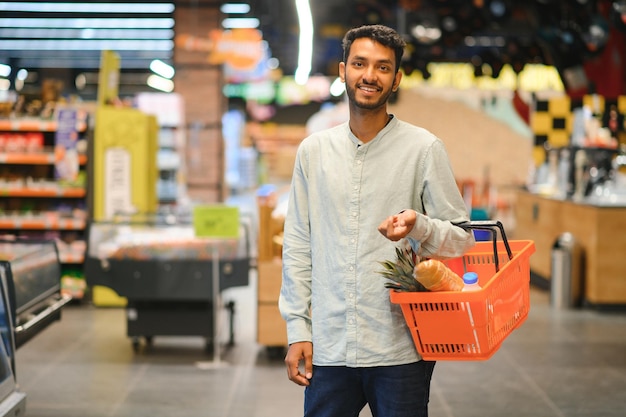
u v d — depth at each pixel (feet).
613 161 29.19
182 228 21.62
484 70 42.34
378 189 8.09
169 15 46.62
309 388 8.34
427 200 8.13
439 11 33.88
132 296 20.61
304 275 8.45
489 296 7.41
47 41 53.36
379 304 8.02
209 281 20.51
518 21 36.60
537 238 32.53
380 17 35.88
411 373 8.02
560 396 17.30
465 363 20.07
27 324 14.23
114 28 49.42
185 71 45.78
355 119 8.17
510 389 17.81
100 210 28.04
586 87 30.30
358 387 8.30
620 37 29.60
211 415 16.01
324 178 8.26
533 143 38.27
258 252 20.42
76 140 27.89
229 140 81.05
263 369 19.51
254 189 88.22
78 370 19.36
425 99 53.26
